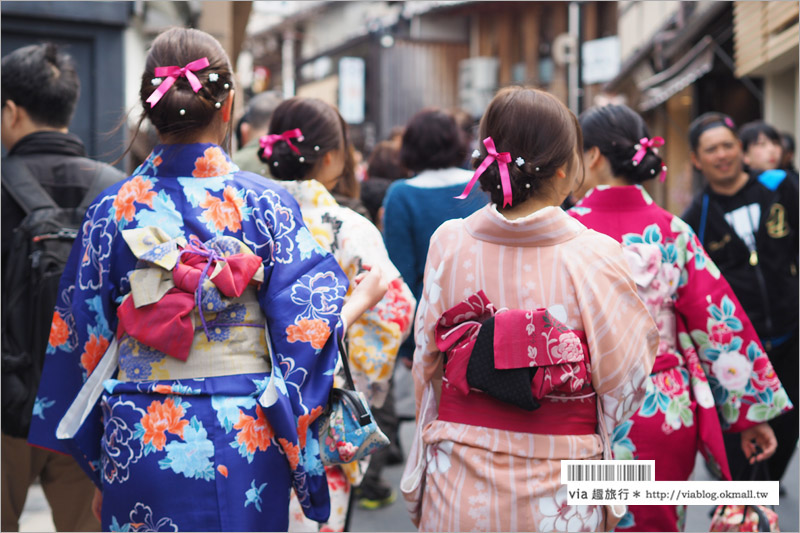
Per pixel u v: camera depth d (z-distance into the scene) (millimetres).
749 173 3838
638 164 2508
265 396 1789
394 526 3998
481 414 1817
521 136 1854
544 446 1777
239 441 1764
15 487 2840
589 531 1819
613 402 1853
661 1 12969
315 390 1843
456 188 3715
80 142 2938
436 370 1962
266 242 1852
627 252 2443
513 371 1745
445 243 1915
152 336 1755
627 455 2393
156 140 2396
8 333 2676
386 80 21828
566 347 1739
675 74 10070
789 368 3746
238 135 4043
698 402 2498
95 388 1892
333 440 1909
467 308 1825
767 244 3750
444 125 3723
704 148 3770
